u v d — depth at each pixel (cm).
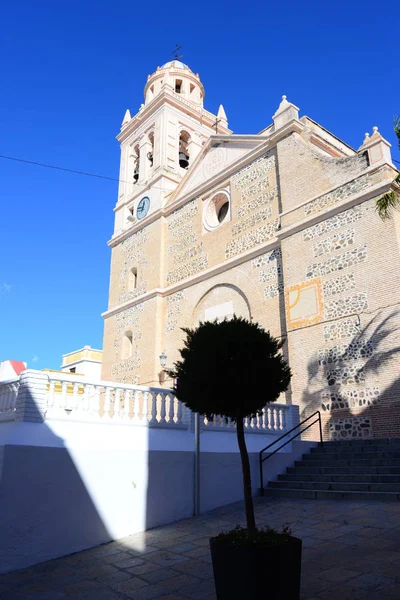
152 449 1040
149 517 992
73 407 982
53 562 816
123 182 3178
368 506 950
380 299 1508
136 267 2773
